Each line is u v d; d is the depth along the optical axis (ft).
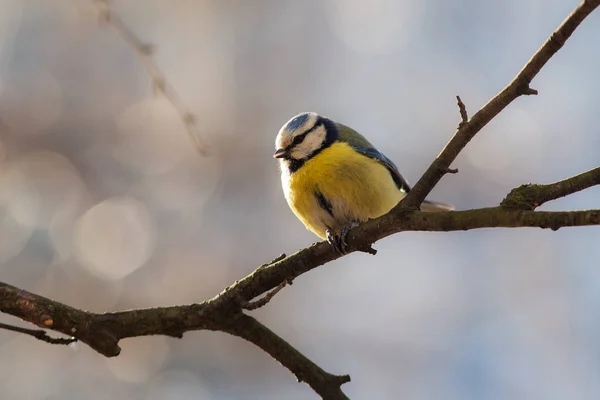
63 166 43.83
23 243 41.60
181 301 41.47
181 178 44.62
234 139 45.93
